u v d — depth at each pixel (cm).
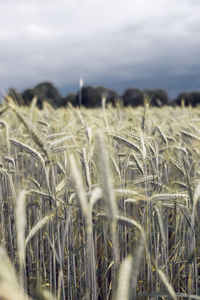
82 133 539
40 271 409
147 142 410
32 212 525
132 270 167
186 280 436
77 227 479
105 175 192
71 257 438
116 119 873
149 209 358
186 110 1305
